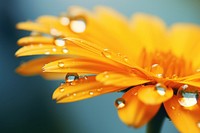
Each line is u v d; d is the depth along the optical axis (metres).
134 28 0.25
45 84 0.30
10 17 0.32
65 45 0.20
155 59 0.22
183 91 0.18
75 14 0.23
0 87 0.30
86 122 0.30
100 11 0.24
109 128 0.30
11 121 0.30
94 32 0.23
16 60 0.31
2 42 0.31
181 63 0.22
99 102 0.30
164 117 0.19
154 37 0.25
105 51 0.19
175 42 0.25
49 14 0.33
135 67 0.18
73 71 0.19
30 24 0.22
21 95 0.30
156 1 0.36
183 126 0.17
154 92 0.18
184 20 0.36
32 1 0.33
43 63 0.23
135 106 0.17
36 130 0.30
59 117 0.30
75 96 0.18
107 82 0.17
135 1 0.36
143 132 0.29
